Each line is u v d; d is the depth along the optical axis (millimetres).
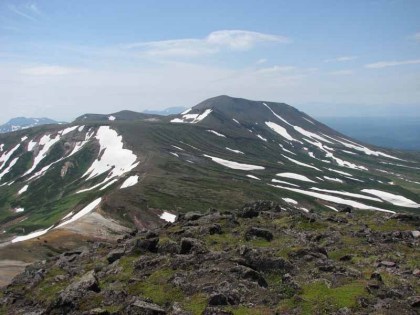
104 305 26312
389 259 28688
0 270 57281
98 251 41594
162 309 23828
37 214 153750
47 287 33031
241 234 37250
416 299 21297
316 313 21062
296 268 27547
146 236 40094
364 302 21562
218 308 22500
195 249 32000
